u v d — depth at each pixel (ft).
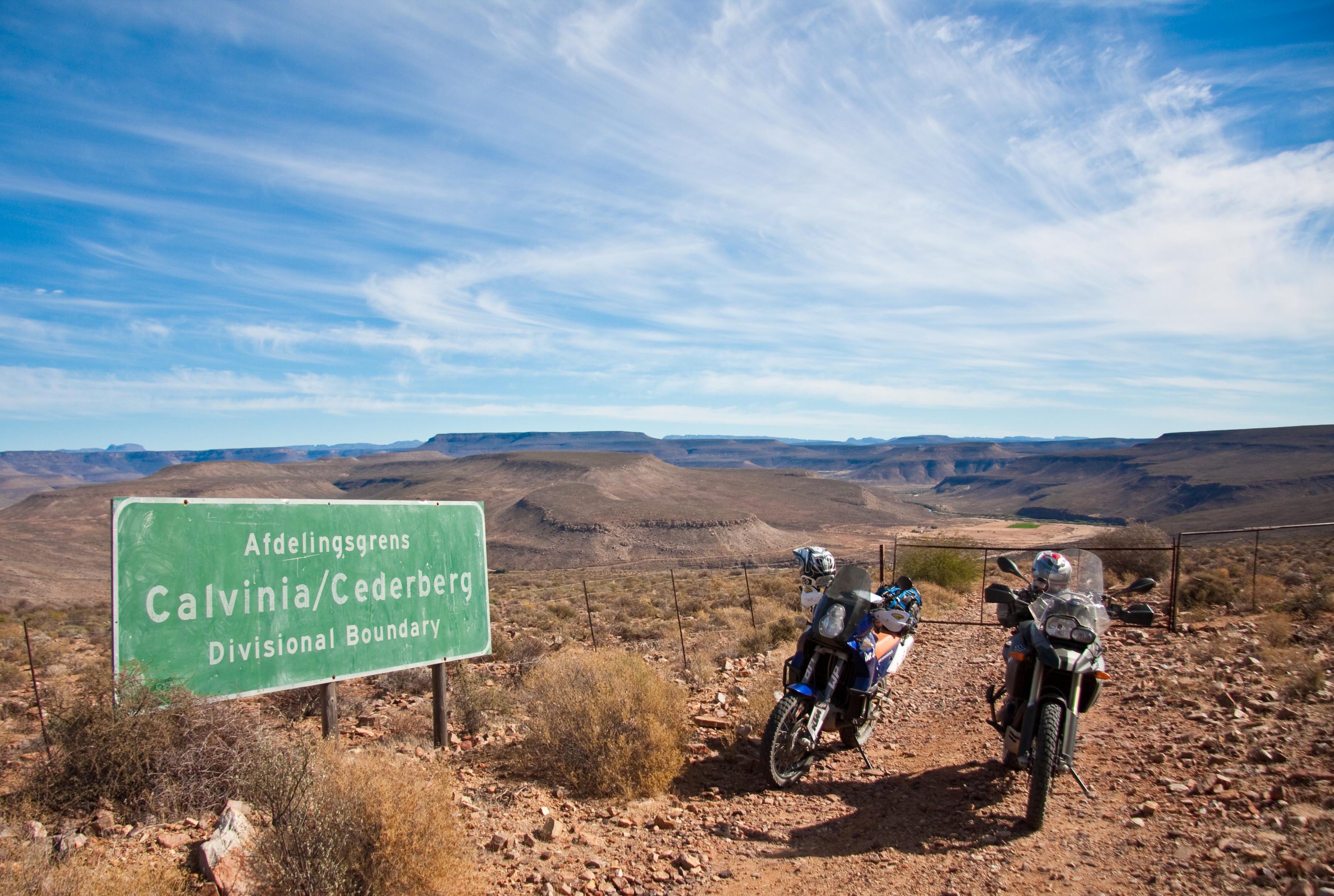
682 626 61.67
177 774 18.38
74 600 263.90
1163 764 19.53
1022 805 18.31
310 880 13.12
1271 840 14.44
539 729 22.22
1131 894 13.44
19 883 12.39
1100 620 19.03
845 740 23.61
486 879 15.23
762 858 16.25
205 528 20.49
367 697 34.73
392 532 24.40
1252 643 32.14
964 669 34.86
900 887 14.49
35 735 26.99
